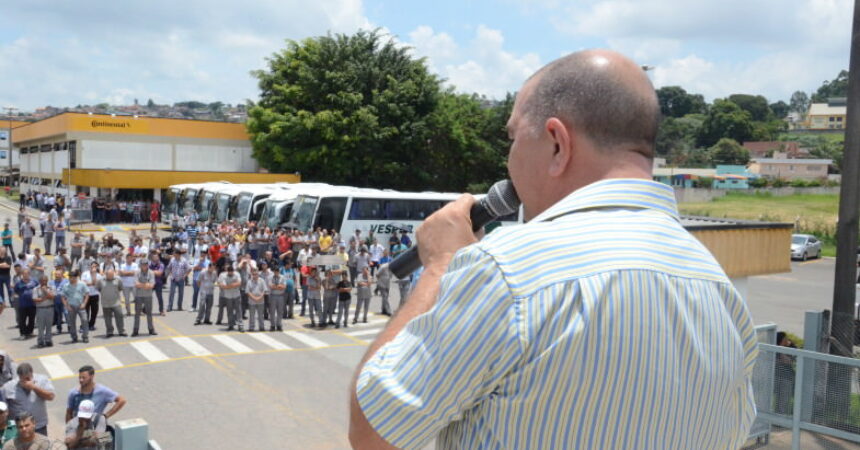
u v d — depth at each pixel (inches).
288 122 1904.5
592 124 48.9
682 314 45.1
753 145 4773.6
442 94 2059.5
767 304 1024.2
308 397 500.4
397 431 45.3
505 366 42.7
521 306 42.5
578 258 43.9
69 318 661.3
